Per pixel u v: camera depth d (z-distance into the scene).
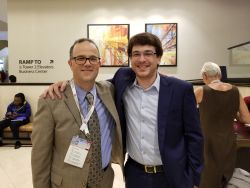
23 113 6.09
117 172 4.24
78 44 1.65
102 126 1.71
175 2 7.74
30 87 6.33
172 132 1.70
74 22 7.86
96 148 1.66
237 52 6.17
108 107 1.73
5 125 5.87
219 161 2.42
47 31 7.90
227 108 2.39
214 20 7.77
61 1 7.83
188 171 1.75
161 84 1.73
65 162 1.61
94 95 1.72
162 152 1.68
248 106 2.87
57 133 1.61
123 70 1.92
